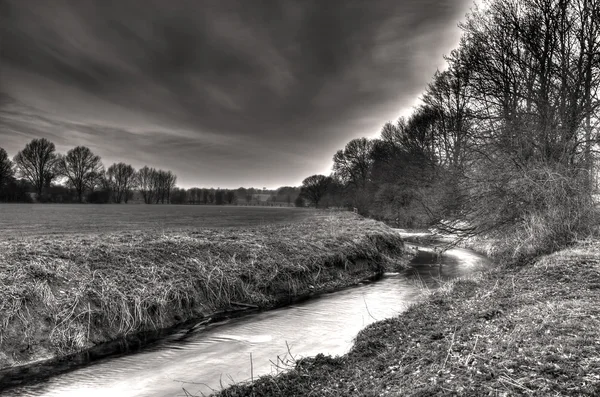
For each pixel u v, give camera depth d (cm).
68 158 10300
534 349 542
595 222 1428
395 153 5278
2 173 8800
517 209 1636
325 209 9212
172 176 14625
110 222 3177
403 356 649
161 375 754
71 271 1088
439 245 2520
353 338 927
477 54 2108
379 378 587
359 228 2586
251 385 633
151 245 1410
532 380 461
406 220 4253
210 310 1216
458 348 612
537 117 1712
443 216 2092
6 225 2692
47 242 1373
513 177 1630
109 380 741
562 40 1812
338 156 8275
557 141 1631
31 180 9931
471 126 2014
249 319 1151
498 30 2039
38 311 914
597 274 940
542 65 1845
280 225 2778
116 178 12269
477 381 482
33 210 5300
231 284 1317
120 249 1309
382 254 2186
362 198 6806
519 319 695
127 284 1115
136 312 1047
